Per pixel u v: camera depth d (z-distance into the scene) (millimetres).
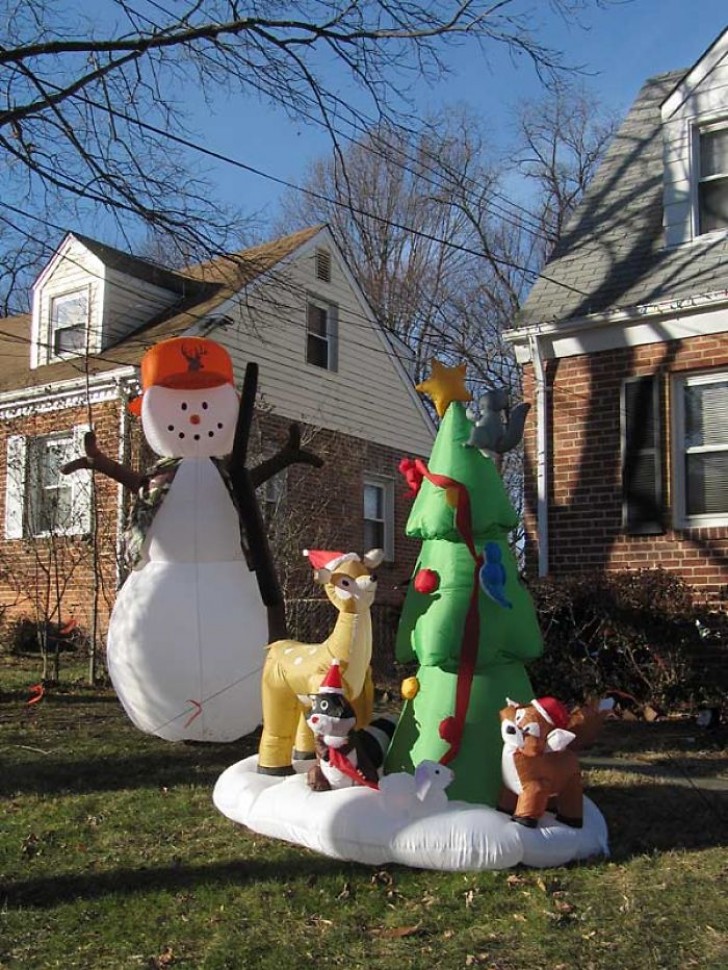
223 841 5348
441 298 30031
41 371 15859
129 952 3965
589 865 4828
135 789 6516
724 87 10844
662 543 10047
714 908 4238
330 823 4891
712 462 9977
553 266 11688
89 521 12781
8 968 3830
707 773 6906
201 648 7301
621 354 10539
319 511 14641
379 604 13211
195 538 7449
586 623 9469
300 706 5742
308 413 16797
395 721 6012
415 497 5867
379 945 3979
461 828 4723
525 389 11172
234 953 3916
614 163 12711
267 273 11586
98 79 9836
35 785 6605
